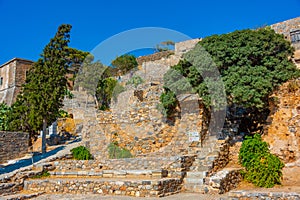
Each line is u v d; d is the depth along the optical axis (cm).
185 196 1054
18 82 3344
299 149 1196
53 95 1797
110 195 1116
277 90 1362
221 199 984
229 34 1455
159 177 1159
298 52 1805
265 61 1377
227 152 1356
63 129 2262
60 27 1947
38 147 1998
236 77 1330
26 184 1293
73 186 1216
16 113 1888
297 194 925
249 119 1495
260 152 1189
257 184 1127
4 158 1669
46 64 1883
